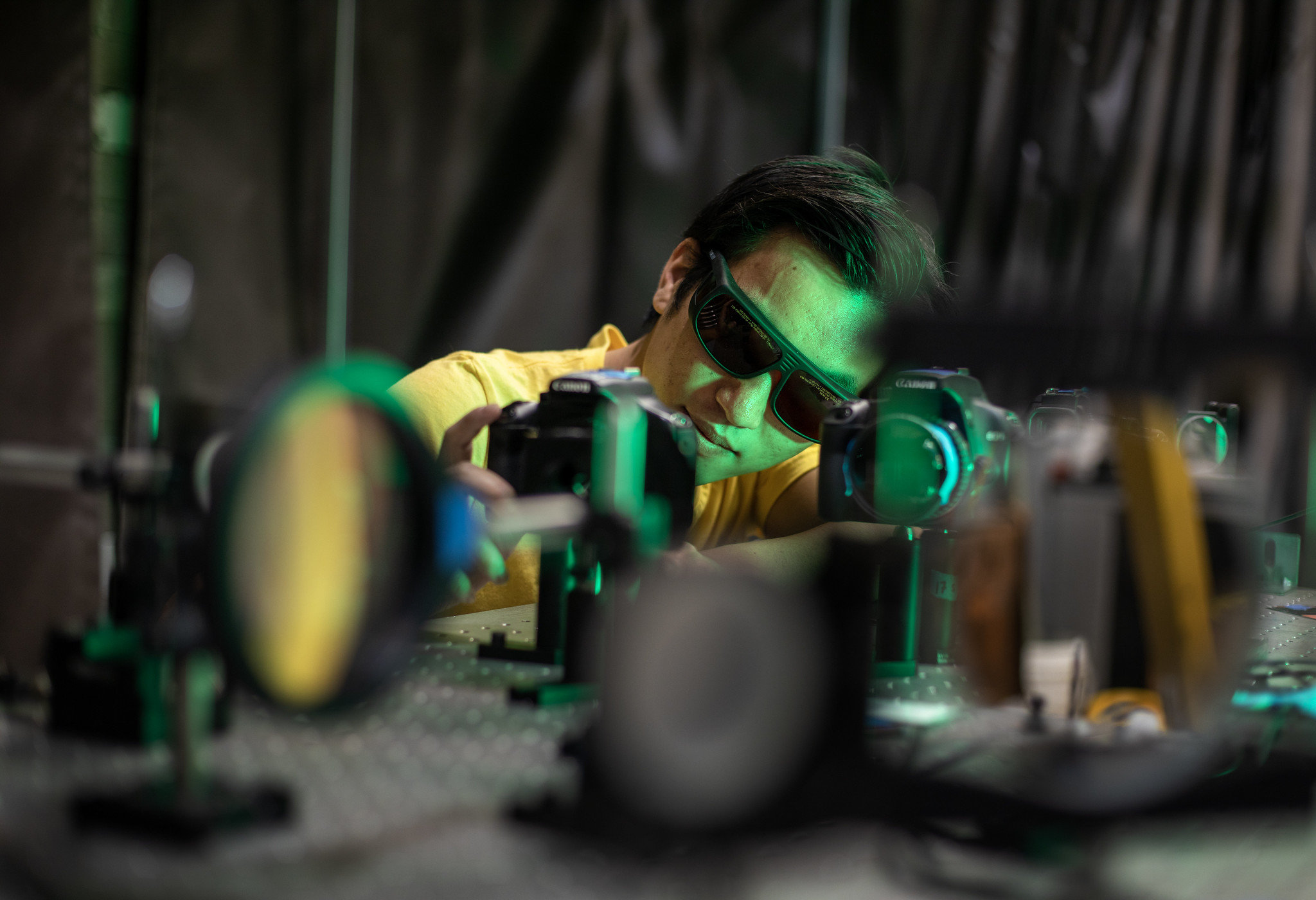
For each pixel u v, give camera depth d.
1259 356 0.62
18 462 0.62
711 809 0.53
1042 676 0.68
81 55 2.39
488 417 0.92
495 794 0.58
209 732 0.66
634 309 2.88
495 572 0.84
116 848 0.50
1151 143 3.34
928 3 3.11
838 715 0.57
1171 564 0.64
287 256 2.55
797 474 1.72
